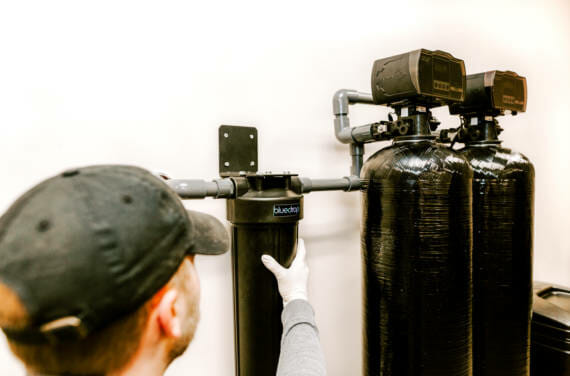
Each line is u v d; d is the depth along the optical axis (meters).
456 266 0.82
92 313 0.32
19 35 0.72
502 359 1.02
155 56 0.85
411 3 1.26
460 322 0.83
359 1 1.14
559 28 1.76
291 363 0.58
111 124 0.80
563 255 1.79
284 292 0.74
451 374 0.82
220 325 0.94
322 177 1.09
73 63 0.77
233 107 0.94
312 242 1.08
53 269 0.32
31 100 0.73
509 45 1.56
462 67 0.88
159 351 0.41
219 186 0.74
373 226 0.87
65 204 0.34
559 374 1.09
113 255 0.33
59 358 0.35
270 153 1.00
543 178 1.70
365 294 0.91
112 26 0.80
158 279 0.37
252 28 0.96
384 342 0.85
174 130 0.87
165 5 0.85
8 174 0.72
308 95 1.05
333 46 1.09
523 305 1.02
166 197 0.40
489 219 1.00
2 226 0.34
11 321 0.32
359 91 1.13
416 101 0.84
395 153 0.84
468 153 1.05
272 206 0.73
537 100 1.67
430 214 0.79
